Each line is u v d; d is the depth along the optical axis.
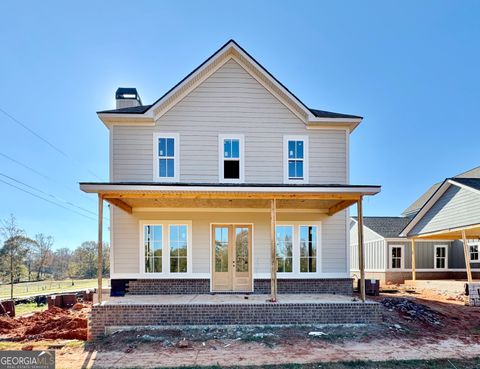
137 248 10.09
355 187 8.27
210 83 10.59
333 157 10.67
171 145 10.39
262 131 10.59
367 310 7.91
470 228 12.49
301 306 7.84
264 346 6.43
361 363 5.55
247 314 7.73
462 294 12.52
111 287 9.91
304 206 10.24
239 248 10.42
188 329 7.51
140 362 5.65
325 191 8.27
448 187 14.38
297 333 7.20
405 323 8.06
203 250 10.25
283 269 10.34
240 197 8.38
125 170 10.20
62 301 12.38
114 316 7.60
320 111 11.70
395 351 6.18
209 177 10.35
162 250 10.17
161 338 6.93
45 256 39.41
